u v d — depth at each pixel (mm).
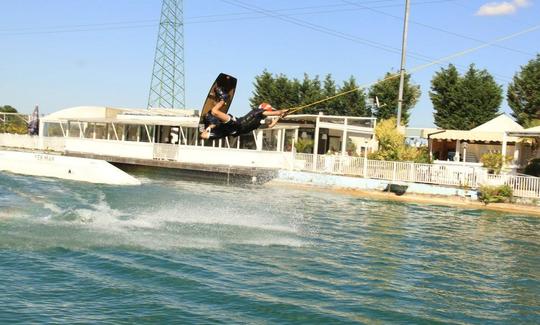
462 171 32625
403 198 32875
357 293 11492
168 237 15898
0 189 25641
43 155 34719
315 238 17531
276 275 12531
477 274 13922
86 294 10367
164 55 75500
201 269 12578
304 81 73750
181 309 9789
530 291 12539
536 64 57812
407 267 14219
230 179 40000
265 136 44000
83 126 54844
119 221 17938
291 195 31469
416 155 36656
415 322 9883
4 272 11469
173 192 29406
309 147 42250
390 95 66625
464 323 10023
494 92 59406
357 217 23500
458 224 23312
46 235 15094
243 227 18500
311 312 10039
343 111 72000
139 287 10977
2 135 59406
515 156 40000
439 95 61938
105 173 32375
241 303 10336
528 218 26922
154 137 46688
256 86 76375
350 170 36344
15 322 8719
